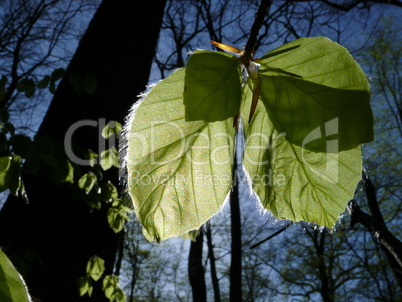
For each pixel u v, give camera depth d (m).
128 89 1.15
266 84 0.13
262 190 0.15
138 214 0.12
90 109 1.07
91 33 1.20
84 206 0.94
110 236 0.99
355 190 0.14
